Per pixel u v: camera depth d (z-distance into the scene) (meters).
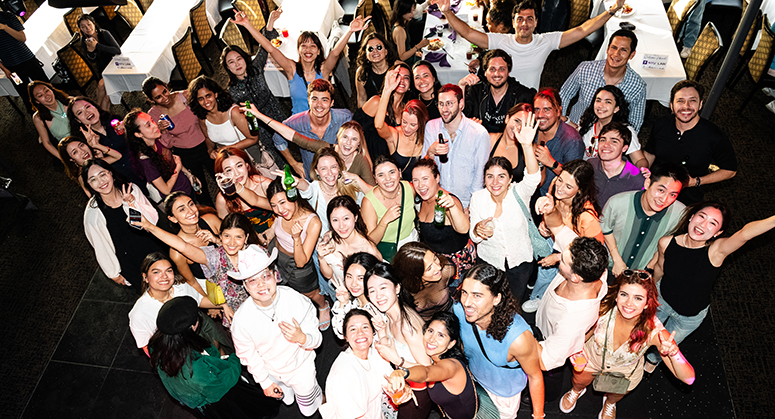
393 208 3.44
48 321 4.69
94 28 6.36
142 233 3.87
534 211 3.92
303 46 4.71
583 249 2.50
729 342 4.01
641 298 2.57
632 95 4.30
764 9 6.22
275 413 3.74
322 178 3.54
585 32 4.73
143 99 7.18
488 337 2.65
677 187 3.06
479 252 3.65
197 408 3.22
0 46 6.21
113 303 4.77
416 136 4.08
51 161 6.42
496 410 3.04
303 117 4.53
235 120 4.56
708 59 5.46
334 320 3.09
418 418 3.19
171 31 6.92
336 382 2.55
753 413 3.58
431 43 5.75
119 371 4.23
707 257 3.01
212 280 3.66
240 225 3.17
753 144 5.65
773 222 2.69
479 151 3.79
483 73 4.19
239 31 7.10
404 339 2.95
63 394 4.13
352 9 7.61
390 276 2.70
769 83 5.58
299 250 3.45
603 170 3.60
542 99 3.76
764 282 4.39
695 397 3.67
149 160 4.23
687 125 3.74
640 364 2.96
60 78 6.84
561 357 2.77
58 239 5.47
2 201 5.79
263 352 3.03
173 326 2.74
